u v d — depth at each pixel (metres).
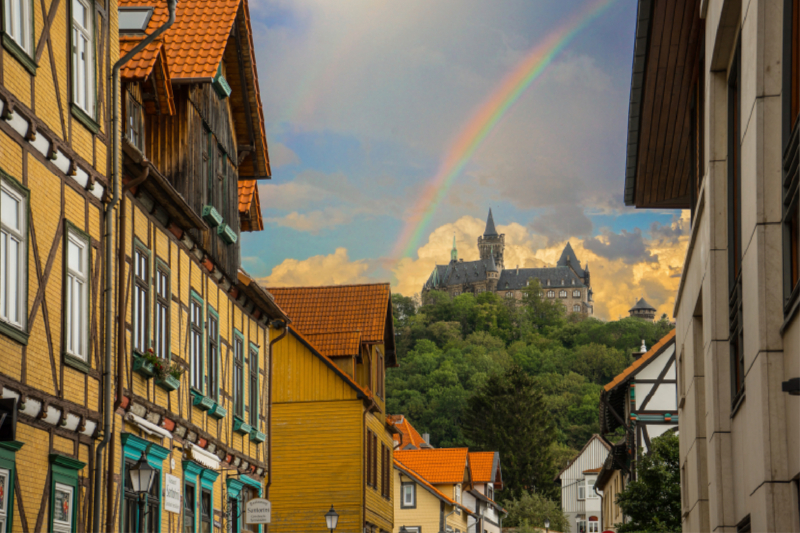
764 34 10.45
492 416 92.00
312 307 32.28
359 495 29.09
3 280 10.41
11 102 10.52
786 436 10.24
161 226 15.86
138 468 13.72
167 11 15.77
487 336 177.75
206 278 18.45
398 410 125.75
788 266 10.24
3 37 10.44
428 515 49.22
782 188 10.32
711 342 14.34
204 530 18.06
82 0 13.07
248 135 21.66
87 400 12.55
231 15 18.22
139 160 13.99
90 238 12.88
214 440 18.56
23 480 10.72
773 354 10.36
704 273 15.56
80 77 12.93
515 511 79.56
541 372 158.88
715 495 14.13
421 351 163.62
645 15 16.59
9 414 9.72
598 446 81.88
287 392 29.98
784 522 10.13
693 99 18.67
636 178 21.95
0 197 10.36
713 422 14.20
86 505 12.53
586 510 80.25
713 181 14.37
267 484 22.95
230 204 20.33
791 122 10.22
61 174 12.01
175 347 16.36
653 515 25.97
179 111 17.09
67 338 11.98
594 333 185.12
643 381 32.72
